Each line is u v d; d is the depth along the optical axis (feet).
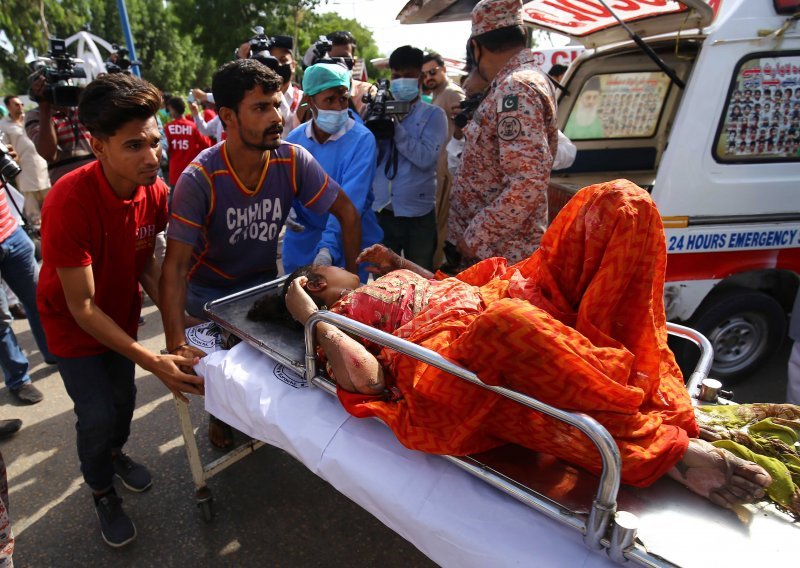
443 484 4.52
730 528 3.95
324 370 5.79
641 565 3.63
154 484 8.04
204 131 17.66
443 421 4.74
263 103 6.03
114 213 5.82
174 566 6.69
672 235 8.52
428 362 4.38
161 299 6.45
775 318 9.71
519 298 5.10
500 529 4.10
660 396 4.60
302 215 8.47
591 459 4.17
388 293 5.74
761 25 8.01
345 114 8.72
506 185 7.60
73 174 5.67
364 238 9.47
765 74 8.18
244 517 7.38
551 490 4.26
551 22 10.85
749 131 8.37
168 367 6.00
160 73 111.24
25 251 10.00
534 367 4.01
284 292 6.56
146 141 5.37
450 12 12.99
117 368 7.12
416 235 11.60
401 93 10.75
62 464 8.61
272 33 72.02
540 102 7.13
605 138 12.87
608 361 4.11
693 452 4.16
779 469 4.16
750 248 8.85
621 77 12.28
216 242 7.06
